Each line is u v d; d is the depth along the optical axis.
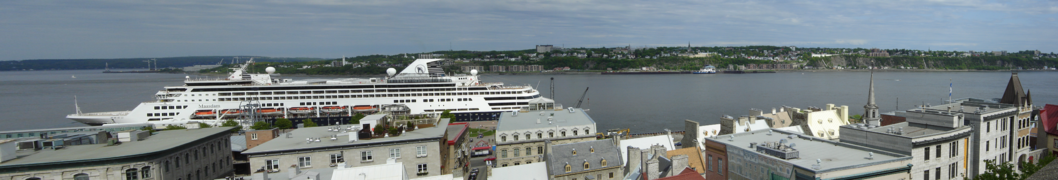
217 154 80.75
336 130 81.19
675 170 73.56
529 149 107.62
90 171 59.78
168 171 65.44
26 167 57.28
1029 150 85.19
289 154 68.25
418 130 79.69
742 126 111.81
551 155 86.88
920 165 59.16
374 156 71.31
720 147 65.88
